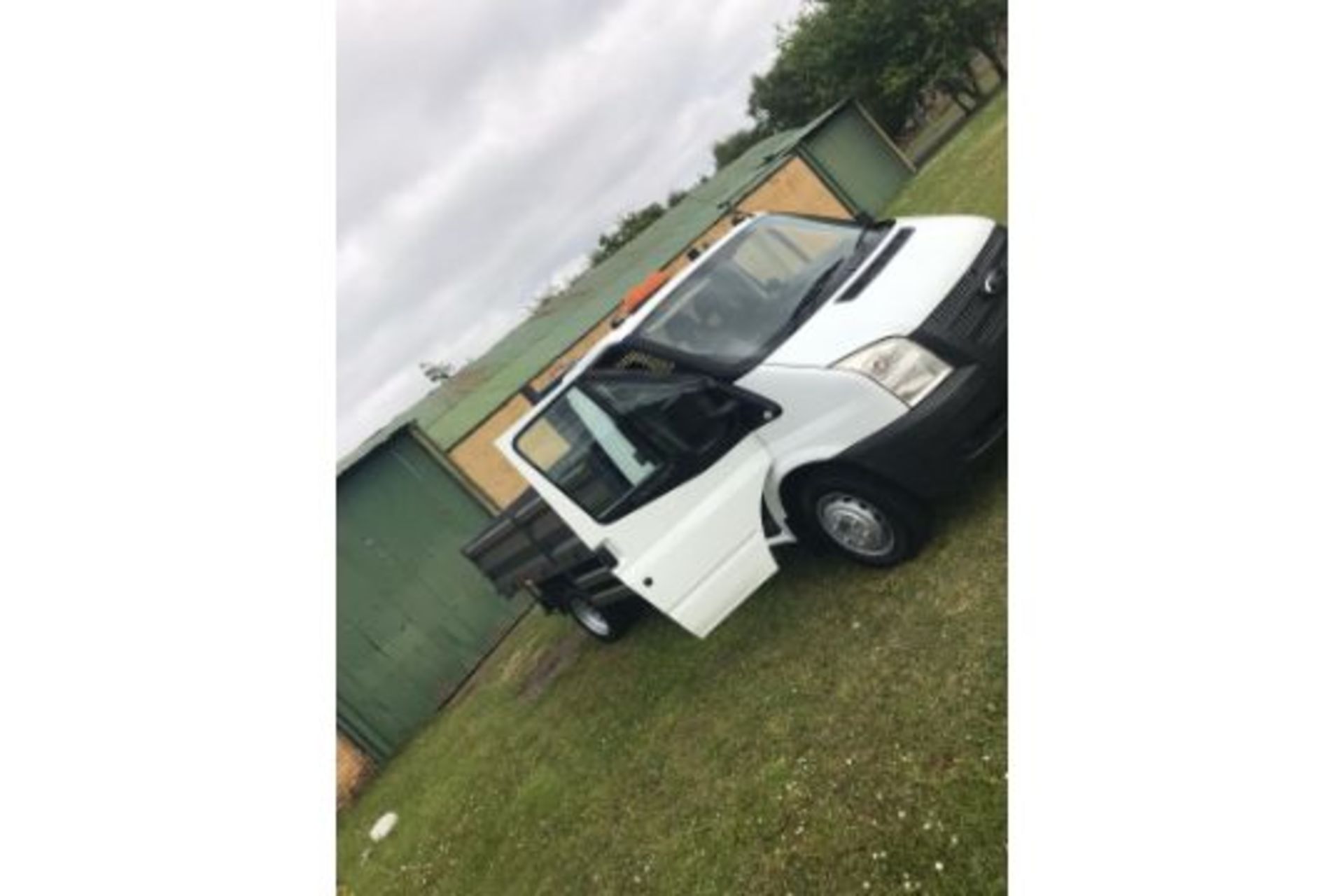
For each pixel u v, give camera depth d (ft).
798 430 13.83
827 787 11.71
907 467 13.00
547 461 16.49
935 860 9.50
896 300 13.39
